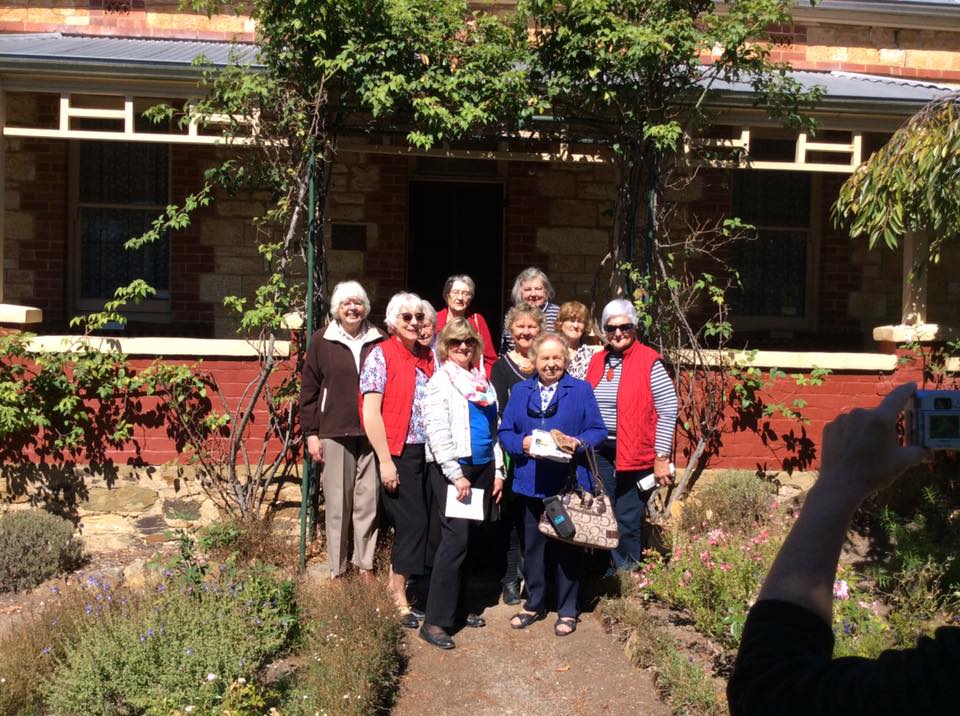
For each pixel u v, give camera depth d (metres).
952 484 6.95
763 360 7.30
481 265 9.66
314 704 4.64
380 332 6.13
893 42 10.05
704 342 8.35
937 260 6.70
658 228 7.23
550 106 6.77
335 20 6.37
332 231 9.16
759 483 7.11
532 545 5.73
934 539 6.23
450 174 9.50
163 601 5.19
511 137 7.09
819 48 9.95
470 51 6.63
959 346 7.26
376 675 4.95
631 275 6.98
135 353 6.94
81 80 7.01
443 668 5.29
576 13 6.53
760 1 6.73
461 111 6.45
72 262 9.28
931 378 7.39
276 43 6.50
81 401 6.95
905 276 7.54
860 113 7.39
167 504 7.00
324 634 5.25
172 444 7.00
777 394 7.35
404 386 5.70
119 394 6.96
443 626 5.52
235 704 4.45
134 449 6.99
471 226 9.64
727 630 5.29
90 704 4.54
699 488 7.28
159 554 6.32
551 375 5.57
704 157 7.40
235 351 6.98
